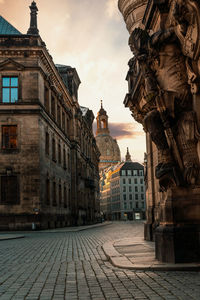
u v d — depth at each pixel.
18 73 34.94
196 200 8.48
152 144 16.84
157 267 7.68
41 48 35.03
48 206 36.72
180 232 8.17
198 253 8.09
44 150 35.94
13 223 32.44
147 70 9.52
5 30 39.28
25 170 33.53
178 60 9.09
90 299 5.45
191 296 5.36
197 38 7.64
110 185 157.00
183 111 9.11
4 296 5.79
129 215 138.75
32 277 7.54
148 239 16.08
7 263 9.91
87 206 65.31
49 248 14.48
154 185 16.39
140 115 17.23
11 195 33.19
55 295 5.79
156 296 5.46
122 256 9.98
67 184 49.66
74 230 32.16
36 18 37.44
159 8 9.49
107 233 27.22
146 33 9.51
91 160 79.38
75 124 55.81
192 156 8.76
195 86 8.69
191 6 7.24
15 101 34.56
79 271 8.20
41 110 35.03
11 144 34.19
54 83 42.62
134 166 143.88
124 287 6.21
